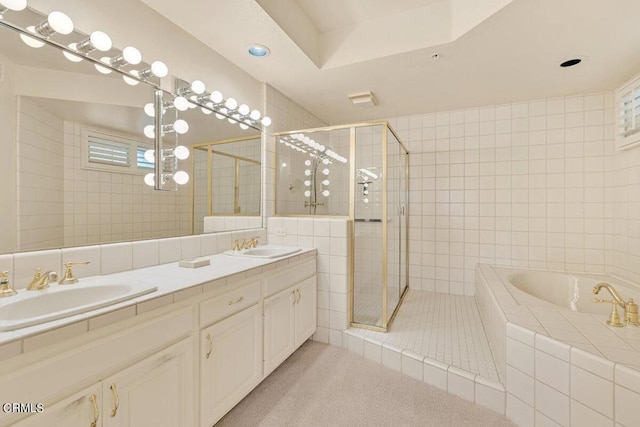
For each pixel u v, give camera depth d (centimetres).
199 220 198
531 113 301
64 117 129
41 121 121
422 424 150
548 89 271
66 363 82
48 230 123
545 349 140
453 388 175
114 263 145
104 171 144
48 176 123
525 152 304
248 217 243
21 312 99
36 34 119
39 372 76
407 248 354
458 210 332
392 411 160
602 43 192
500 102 307
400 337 221
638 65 223
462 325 246
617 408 115
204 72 200
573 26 173
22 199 115
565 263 289
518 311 176
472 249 327
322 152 264
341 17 212
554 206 293
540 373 142
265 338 173
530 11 160
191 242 188
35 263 117
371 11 205
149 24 164
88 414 87
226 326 142
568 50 201
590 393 123
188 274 142
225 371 142
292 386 181
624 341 135
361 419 154
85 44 133
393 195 279
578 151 284
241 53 208
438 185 341
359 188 254
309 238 245
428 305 297
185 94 187
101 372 90
